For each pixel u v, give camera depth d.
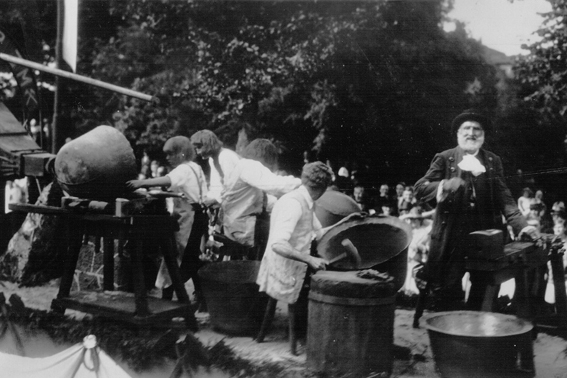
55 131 7.64
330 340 4.14
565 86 8.30
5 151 5.36
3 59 5.49
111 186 4.94
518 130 8.55
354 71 9.92
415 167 9.65
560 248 5.27
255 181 5.16
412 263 7.23
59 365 4.07
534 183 8.16
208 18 11.21
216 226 5.81
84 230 5.28
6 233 7.23
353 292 4.09
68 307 5.26
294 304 4.59
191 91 11.52
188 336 4.27
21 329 5.05
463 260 5.08
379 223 4.84
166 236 5.13
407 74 9.53
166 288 5.62
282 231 4.43
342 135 10.02
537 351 4.76
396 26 9.60
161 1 11.78
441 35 9.50
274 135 10.77
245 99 10.91
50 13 9.93
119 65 12.50
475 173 5.20
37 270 6.80
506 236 5.50
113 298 5.38
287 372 4.20
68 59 7.49
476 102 9.11
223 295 5.03
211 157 5.88
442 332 3.94
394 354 4.63
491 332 4.21
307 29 10.29
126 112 12.04
